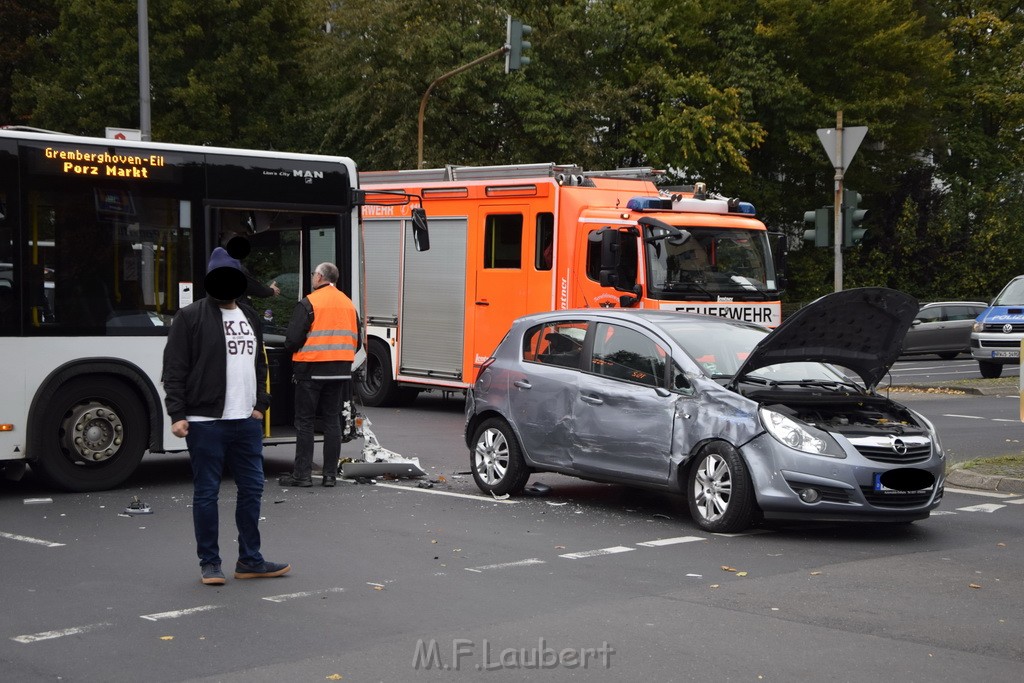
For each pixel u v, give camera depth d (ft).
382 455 40.65
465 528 31.45
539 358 36.09
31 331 35.86
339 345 38.29
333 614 22.53
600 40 115.24
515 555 28.04
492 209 58.49
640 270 53.62
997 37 150.41
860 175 131.64
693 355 32.60
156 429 37.96
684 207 56.59
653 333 33.50
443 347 60.90
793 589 24.84
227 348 24.48
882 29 124.77
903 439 30.55
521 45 77.97
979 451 47.73
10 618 22.17
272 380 42.04
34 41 123.13
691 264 54.90
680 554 28.35
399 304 63.00
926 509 30.63
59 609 22.86
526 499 36.14
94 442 37.09
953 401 69.97
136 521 32.32
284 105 122.93
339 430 38.65
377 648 20.22
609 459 33.45
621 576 25.94
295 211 41.57
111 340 37.14
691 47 120.47
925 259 142.41
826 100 122.11
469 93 108.58
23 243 35.86
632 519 33.01
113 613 22.56
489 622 21.99
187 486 38.52
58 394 36.47
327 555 27.94
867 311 31.89
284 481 38.40
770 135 124.36
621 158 116.16
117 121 116.57
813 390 32.76
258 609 22.86
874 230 143.43
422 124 97.81
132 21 116.26
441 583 25.14
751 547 29.32
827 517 29.99
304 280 43.27
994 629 21.81
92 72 115.75
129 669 19.01
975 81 149.48
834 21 121.29
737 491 30.37
